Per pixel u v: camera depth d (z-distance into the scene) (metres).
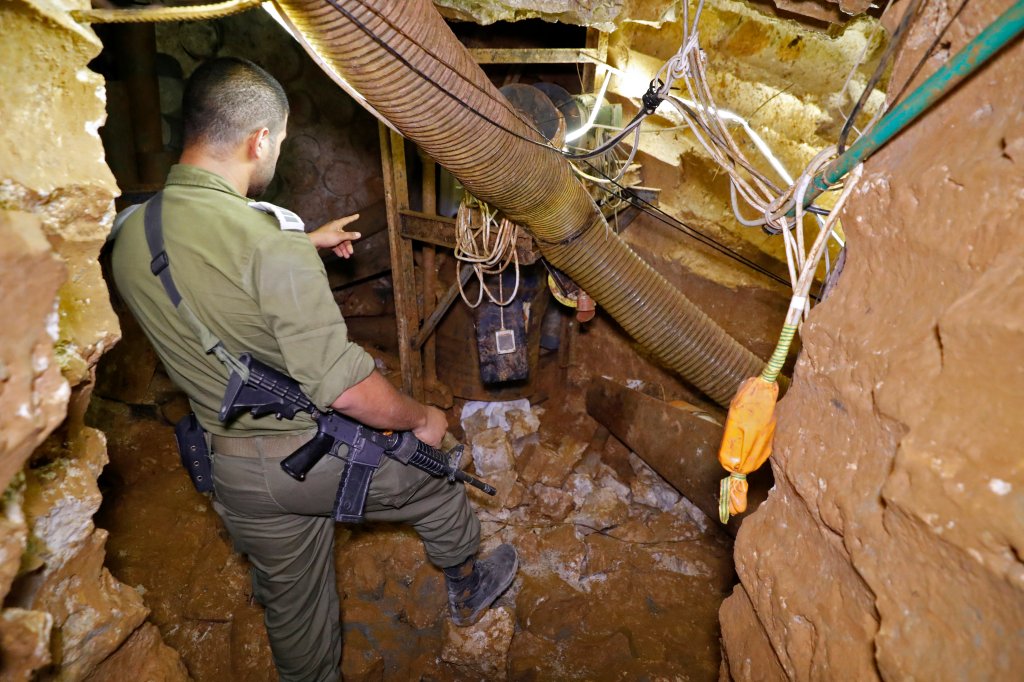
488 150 1.89
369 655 2.30
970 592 0.67
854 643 0.88
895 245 0.91
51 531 0.98
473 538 2.11
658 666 2.38
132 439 3.18
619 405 3.40
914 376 0.79
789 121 2.92
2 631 0.77
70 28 0.92
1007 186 0.72
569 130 2.73
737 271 3.39
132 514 2.78
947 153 0.84
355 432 1.59
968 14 0.84
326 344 1.35
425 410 1.74
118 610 1.12
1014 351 0.65
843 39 2.61
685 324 2.63
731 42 2.96
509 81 3.32
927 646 0.72
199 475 1.67
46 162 0.90
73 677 1.06
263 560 1.70
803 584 1.02
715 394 2.76
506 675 2.33
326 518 1.80
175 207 1.39
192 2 1.52
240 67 1.45
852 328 0.96
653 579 2.76
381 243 4.12
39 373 0.71
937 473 0.70
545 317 3.65
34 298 0.69
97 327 1.01
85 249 0.98
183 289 1.37
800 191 1.15
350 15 1.41
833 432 0.97
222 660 2.28
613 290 2.54
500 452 3.19
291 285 1.31
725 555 2.89
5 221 0.66
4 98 0.85
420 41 1.57
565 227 2.35
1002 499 0.63
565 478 3.28
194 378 1.48
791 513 1.09
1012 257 0.69
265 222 1.37
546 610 2.59
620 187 2.78
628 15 2.27
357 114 3.98
